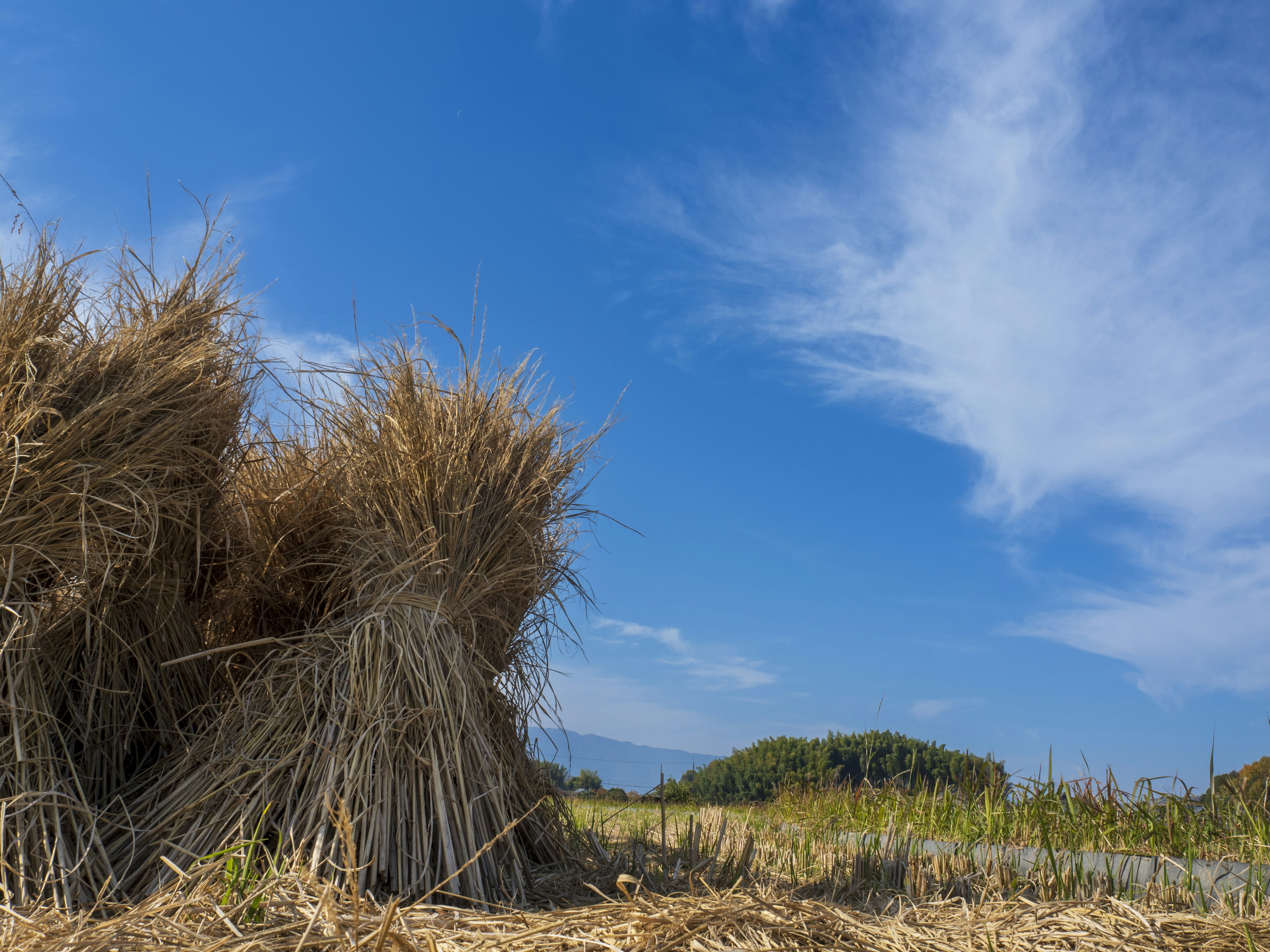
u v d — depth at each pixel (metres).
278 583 4.08
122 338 3.21
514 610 3.93
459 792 3.02
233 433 3.68
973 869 3.83
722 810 5.57
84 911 2.35
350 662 3.13
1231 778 3.93
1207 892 3.11
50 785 2.72
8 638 2.65
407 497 3.50
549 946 1.90
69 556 2.88
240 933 1.94
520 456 3.84
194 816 2.84
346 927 1.98
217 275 3.59
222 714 3.34
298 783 2.87
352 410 3.71
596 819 5.30
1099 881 3.31
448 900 2.76
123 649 3.31
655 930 1.95
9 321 2.87
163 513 3.24
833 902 2.97
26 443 2.75
